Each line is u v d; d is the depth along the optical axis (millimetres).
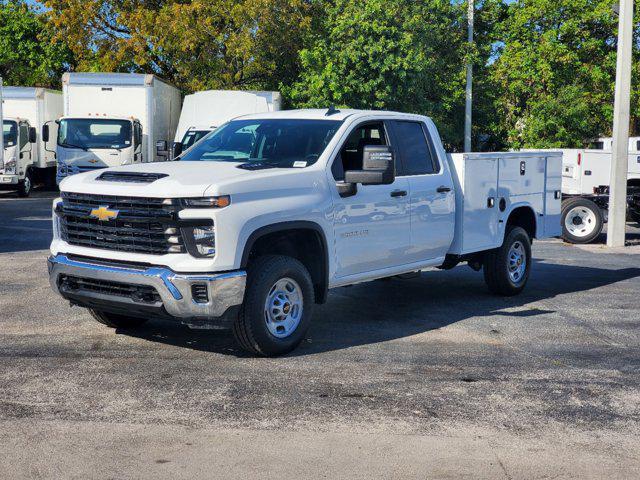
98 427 5129
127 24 33844
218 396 5801
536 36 31766
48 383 6031
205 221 6312
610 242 15883
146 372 6379
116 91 23625
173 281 6289
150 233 6469
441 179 8688
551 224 10719
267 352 6820
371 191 7695
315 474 4465
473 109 32625
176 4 33250
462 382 6305
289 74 34875
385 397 5867
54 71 43281
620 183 15773
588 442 5062
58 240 7172
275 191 6770
